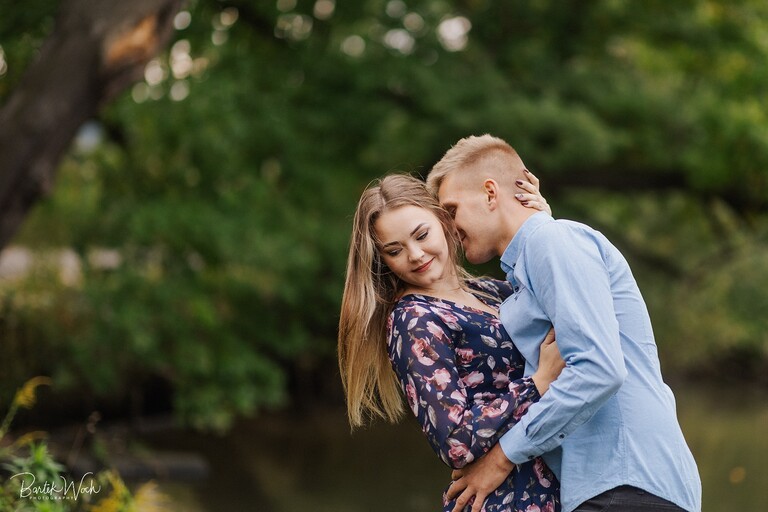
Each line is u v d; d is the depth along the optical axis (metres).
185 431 11.60
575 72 13.80
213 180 11.62
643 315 2.79
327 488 8.97
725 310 19.33
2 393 9.10
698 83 14.55
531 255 2.75
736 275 19.47
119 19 5.87
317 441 11.76
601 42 14.14
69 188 11.46
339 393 14.53
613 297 2.76
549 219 2.83
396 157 12.88
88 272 10.77
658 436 2.69
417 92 12.68
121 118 10.59
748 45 13.90
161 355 10.71
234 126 11.05
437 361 2.74
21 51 8.65
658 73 14.82
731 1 13.77
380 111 12.74
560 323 2.62
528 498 2.78
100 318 10.40
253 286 12.52
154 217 10.80
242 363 10.99
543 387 2.68
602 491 2.66
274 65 12.62
